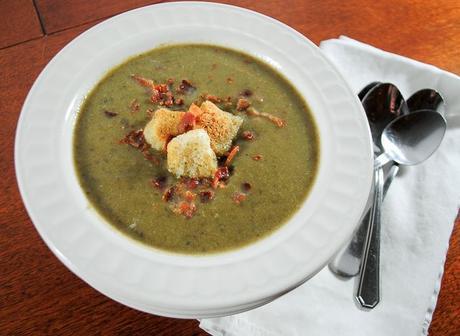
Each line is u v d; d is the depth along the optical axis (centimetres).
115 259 24
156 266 24
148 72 34
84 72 31
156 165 30
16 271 26
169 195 28
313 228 26
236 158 31
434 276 27
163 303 22
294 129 32
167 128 30
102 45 33
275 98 33
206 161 29
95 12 37
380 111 33
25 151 27
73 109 31
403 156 31
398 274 27
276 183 29
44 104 29
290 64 34
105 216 27
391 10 40
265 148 31
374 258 26
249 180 30
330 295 26
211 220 28
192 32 35
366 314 25
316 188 29
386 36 38
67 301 25
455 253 28
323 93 32
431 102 33
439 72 34
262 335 24
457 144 32
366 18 39
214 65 35
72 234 24
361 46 35
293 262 24
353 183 27
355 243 27
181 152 28
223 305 22
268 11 38
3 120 31
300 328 25
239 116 32
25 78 33
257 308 25
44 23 36
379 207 28
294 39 34
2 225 27
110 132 31
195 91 33
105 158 30
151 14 34
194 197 29
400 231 28
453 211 29
